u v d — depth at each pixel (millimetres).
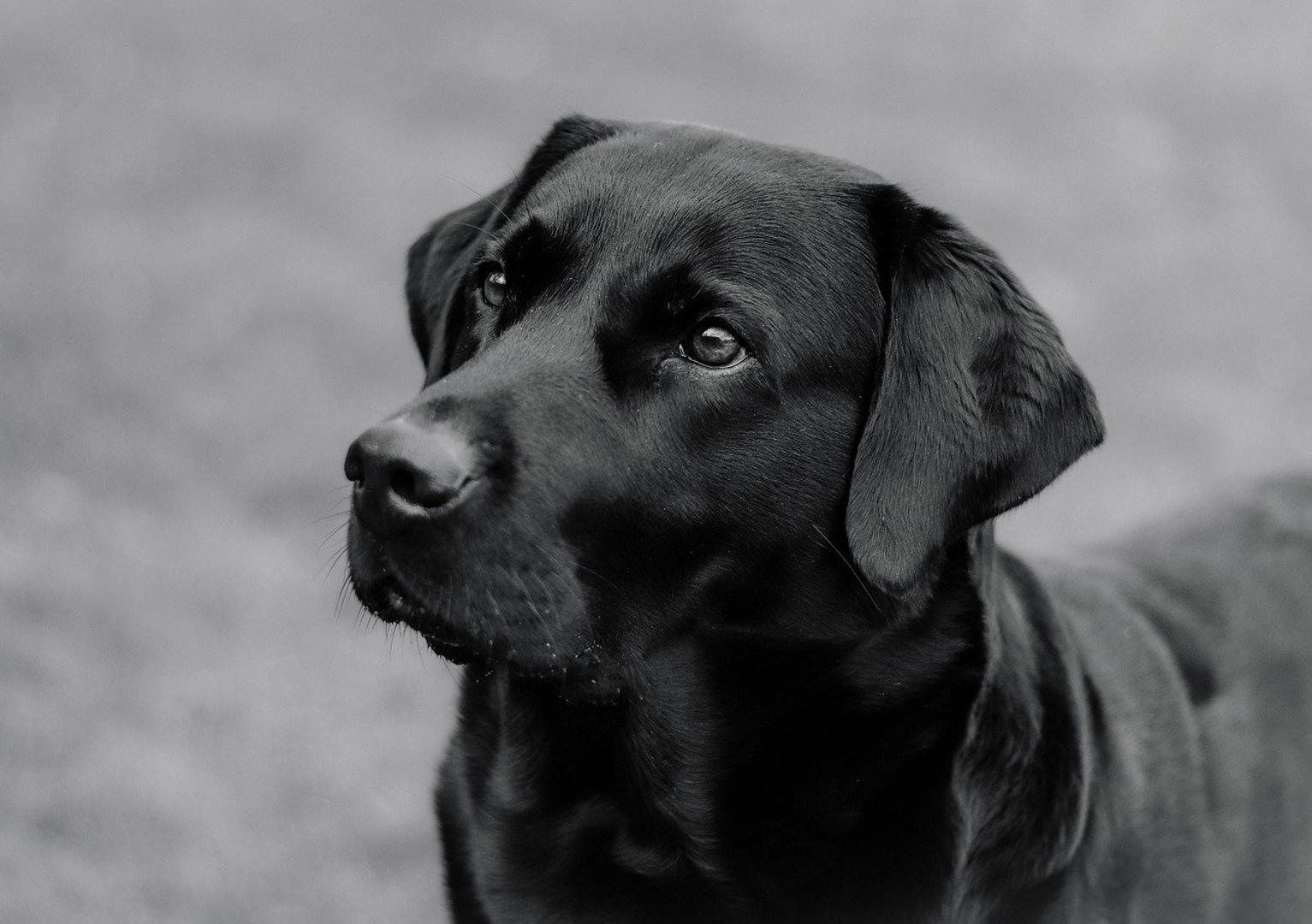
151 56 12102
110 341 8141
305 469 7270
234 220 9828
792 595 3084
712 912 3225
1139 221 12672
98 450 7199
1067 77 15367
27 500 6770
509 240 3195
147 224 9602
